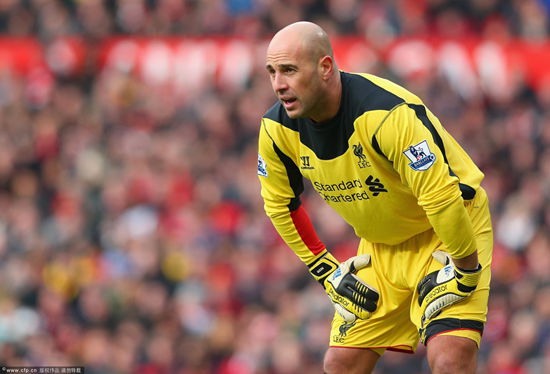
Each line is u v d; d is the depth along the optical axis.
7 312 46.75
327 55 18.47
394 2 60.44
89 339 44.03
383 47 57.12
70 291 47.69
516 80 56.53
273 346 41.78
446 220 18.27
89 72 62.47
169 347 43.19
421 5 60.88
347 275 20.77
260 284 45.69
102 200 54.88
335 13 60.56
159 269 47.34
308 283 45.03
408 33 59.66
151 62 60.69
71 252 50.09
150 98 60.09
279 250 46.62
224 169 55.12
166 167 55.97
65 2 64.56
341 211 20.16
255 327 43.69
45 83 62.50
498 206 49.09
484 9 60.81
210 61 59.34
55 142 59.47
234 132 57.09
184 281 47.12
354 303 20.59
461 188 19.30
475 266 18.83
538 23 60.31
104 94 61.25
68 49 62.78
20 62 63.19
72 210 54.59
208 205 52.41
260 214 50.94
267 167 20.27
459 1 60.88
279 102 19.78
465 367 18.92
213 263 47.84
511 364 38.84
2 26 64.69
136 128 59.09
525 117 54.88
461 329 19.06
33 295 48.12
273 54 18.41
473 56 56.66
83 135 59.62
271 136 19.77
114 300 45.19
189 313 45.00
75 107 61.16
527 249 45.41
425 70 56.38
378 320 20.80
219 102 58.03
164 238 49.66
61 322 45.84
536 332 39.16
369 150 18.69
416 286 20.17
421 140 18.17
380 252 20.80
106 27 63.12
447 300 19.17
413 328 21.11
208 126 57.25
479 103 56.28
